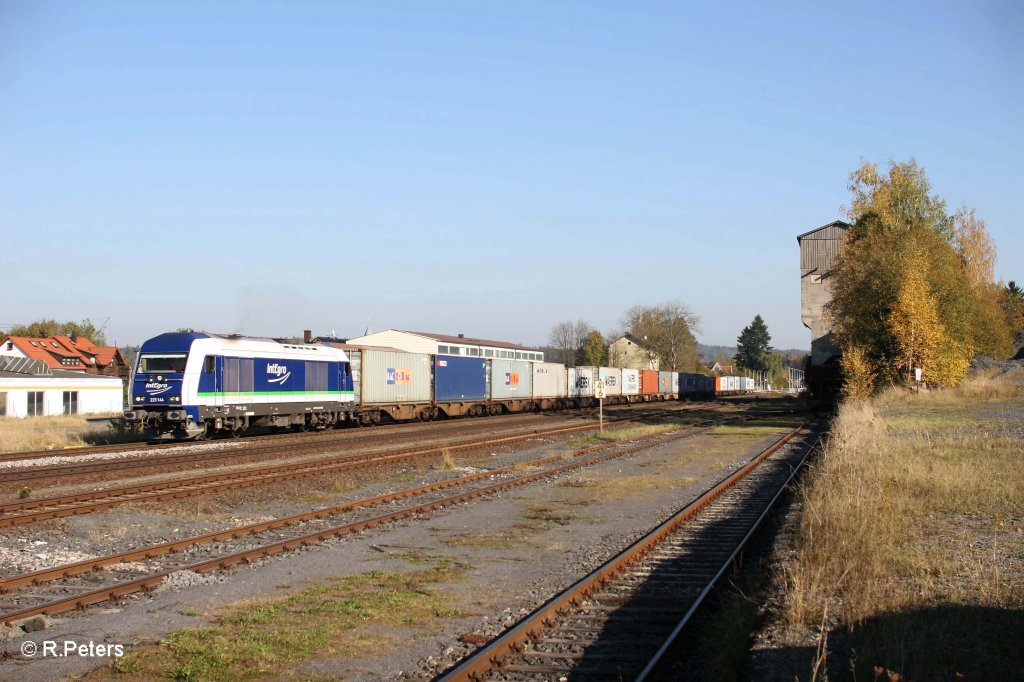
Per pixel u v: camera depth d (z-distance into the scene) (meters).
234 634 7.70
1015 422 27.34
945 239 54.56
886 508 12.12
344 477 19.83
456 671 6.45
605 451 27.27
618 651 7.33
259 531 12.90
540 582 9.85
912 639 6.73
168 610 8.48
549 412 57.97
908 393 42.81
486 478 20.16
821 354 71.62
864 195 56.66
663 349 118.50
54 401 61.12
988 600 7.79
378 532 13.00
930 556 9.69
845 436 21.77
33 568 10.45
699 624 8.18
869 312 47.09
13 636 7.55
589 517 14.66
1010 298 80.81
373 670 6.88
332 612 8.45
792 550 10.92
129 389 28.69
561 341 143.25
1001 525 11.53
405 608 8.66
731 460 24.67
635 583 9.80
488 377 50.47
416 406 43.31
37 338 92.31
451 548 11.91
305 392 34.00
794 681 6.20
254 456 24.27
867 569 8.70
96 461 23.00
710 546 11.97
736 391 123.62
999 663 6.21
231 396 29.91
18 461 23.02
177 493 16.41
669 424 41.72
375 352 39.62
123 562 10.65
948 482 14.30
